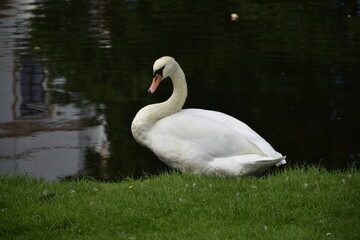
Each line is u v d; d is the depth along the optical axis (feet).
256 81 52.06
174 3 78.43
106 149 39.96
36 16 70.33
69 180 35.37
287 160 38.47
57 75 52.60
